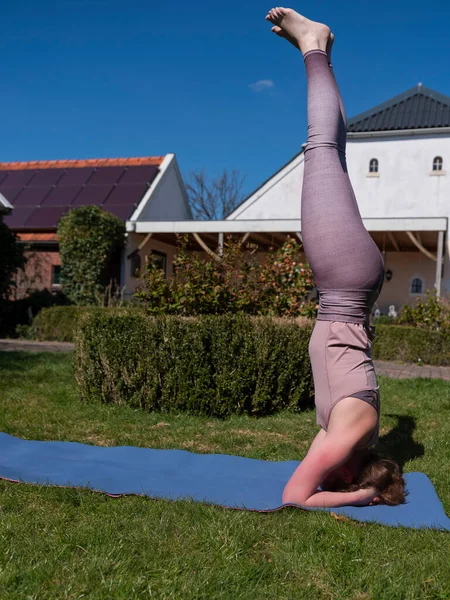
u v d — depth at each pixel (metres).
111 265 17.50
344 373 3.24
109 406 5.86
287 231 16.17
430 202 18.89
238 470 3.91
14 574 2.27
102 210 16.53
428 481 3.70
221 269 6.98
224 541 2.65
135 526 2.81
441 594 2.29
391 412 6.21
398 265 19.86
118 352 5.82
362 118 20.03
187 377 5.67
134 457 4.15
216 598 2.20
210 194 40.28
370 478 3.26
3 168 21.53
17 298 16.23
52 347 11.78
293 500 3.13
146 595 2.19
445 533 2.87
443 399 6.96
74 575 2.30
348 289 3.30
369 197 19.38
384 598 2.24
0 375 7.34
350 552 2.61
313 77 3.56
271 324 5.79
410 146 19.11
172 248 20.50
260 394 5.73
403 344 11.70
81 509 3.05
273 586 2.30
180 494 3.28
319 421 3.42
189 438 4.88
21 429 4.88
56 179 20.11
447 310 12.31
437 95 19.98
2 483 3.36
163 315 5.97
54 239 17.25
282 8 3.66
